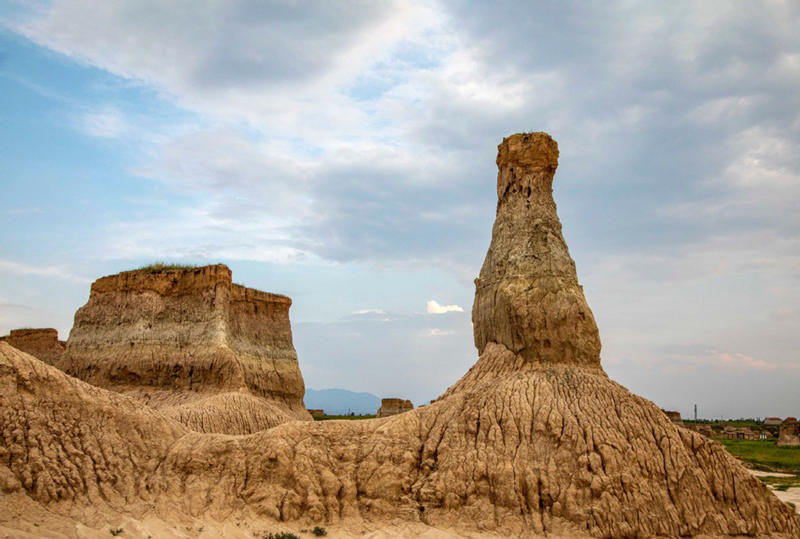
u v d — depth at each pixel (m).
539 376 30.28
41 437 23.50
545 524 24.92
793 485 49.50
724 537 25.23
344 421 29.36
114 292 51.47
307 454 26.72
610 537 24.39
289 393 55.25
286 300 59.31
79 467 23.61
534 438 27.36
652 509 25.25
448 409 29.86
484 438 27.59
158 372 47.16
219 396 42.62
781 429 95.88
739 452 76.38
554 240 33.56
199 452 26.27
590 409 28.25
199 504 24.45
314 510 25.05
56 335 68.88
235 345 51.22
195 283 50.97
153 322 49.56
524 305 31.98
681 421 80.38
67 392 25.47
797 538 26.08
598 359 31.91
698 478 26.55
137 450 25.86
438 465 27.31
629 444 26.97
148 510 23.45
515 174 35.47
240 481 25.66
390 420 29.62
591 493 25.34
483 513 25.33
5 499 20.91
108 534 21.28
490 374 31.92
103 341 49.44
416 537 24.12
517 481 25.89
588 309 32.31
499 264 34.06
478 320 35.22
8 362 24.69
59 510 21.77
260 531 23.77
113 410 26.28
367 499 26.20
